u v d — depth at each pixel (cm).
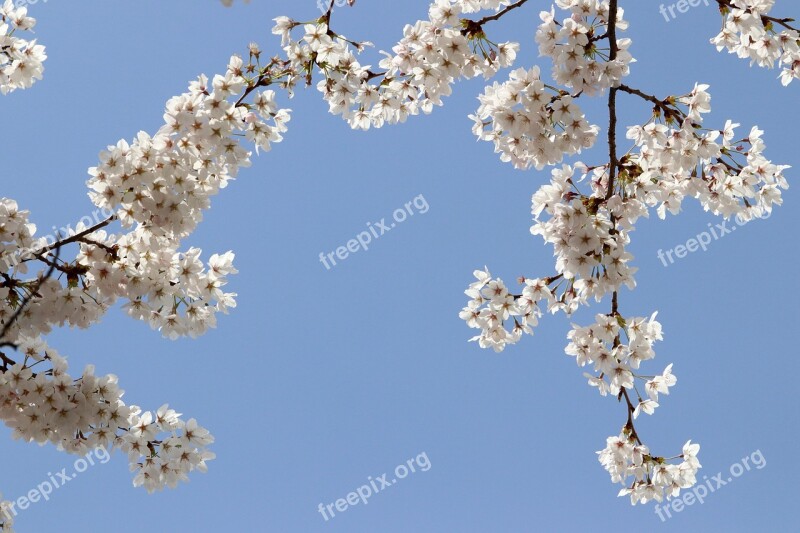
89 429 707
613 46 717
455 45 748
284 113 780
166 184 701
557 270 697
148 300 730
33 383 669
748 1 766
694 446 712
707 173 765
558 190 738
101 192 698
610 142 722
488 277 753
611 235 699
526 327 757
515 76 716
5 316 682
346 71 816
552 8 727
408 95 851
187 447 736
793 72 805
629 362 696
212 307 773
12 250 685
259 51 759
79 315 719
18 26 812
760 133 754
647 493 723
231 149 730
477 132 795
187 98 724
